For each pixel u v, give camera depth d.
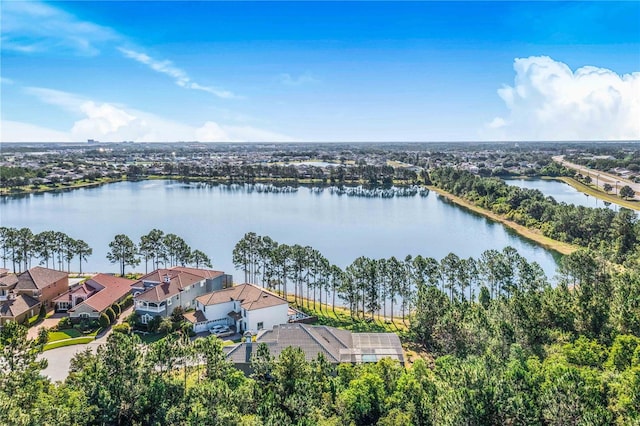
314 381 49.78
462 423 38.69
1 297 84.38
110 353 44.03
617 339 55.41
